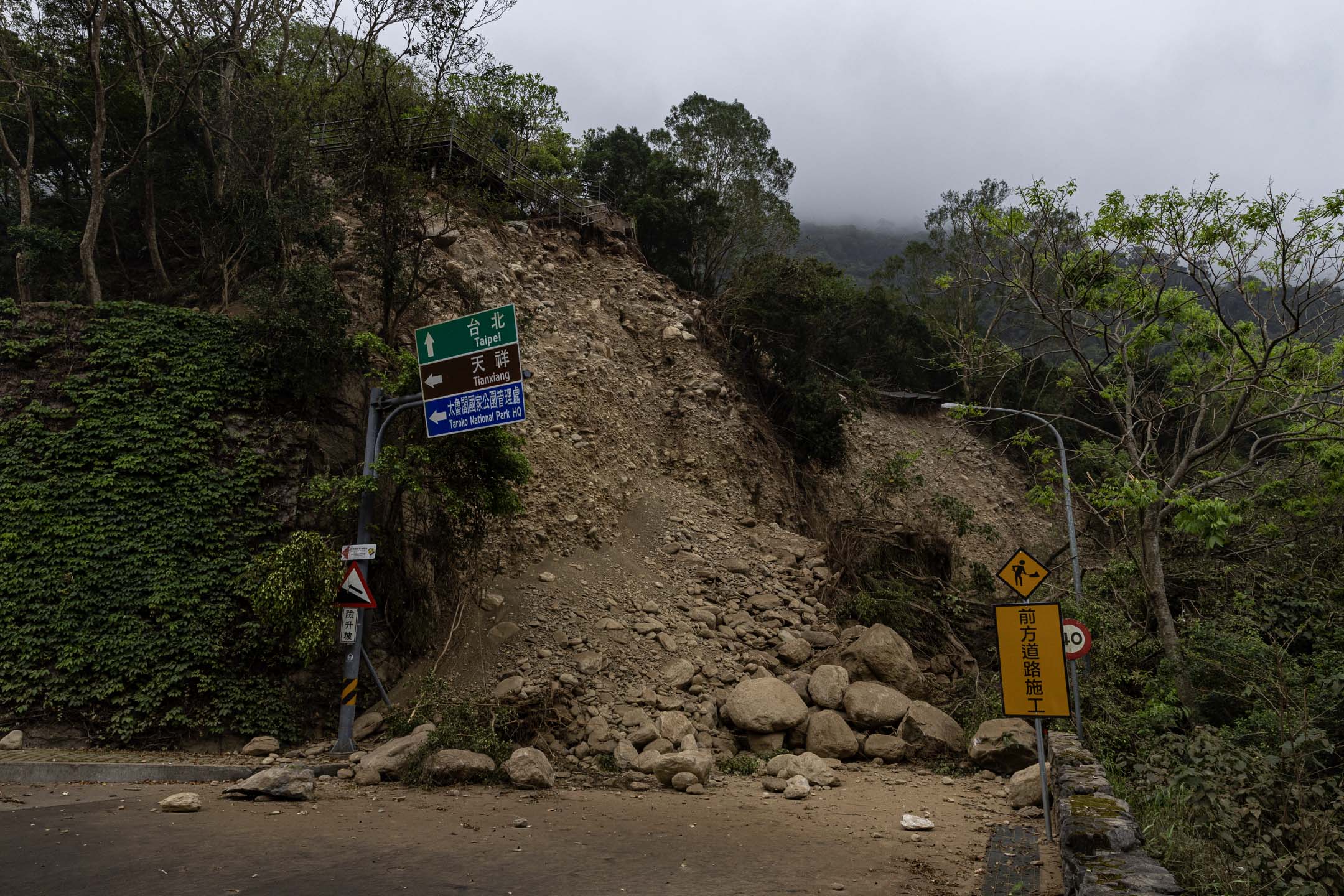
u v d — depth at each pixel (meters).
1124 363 21.88
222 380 16.80
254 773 13.20
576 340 28.81
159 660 14.80
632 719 16.16
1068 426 45.53
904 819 10.88
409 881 7.74
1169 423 28.22
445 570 18.88
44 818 9.84
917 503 37.03
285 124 21.86
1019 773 13.02
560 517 23.05
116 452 15.88
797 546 25.67
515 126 28.86
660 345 31.89
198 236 23.42
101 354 16.42
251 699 15.03
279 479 16.58
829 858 9.09
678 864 8.69
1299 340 20.02
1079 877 5.95
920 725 16.28
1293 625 18.81
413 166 19.98
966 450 44.62
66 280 21.45
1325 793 8.88
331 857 8.48
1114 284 21.53
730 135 42.16
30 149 21.09
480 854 8.84
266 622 15.14
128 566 15.20
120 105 23.17
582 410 26.56
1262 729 12.87
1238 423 20.22
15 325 16.66
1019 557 11.46
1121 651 18.81
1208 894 6.89
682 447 29.31
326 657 16.02
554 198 33.78
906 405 44.72
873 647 18.58
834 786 13.93
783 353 35.34
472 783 12.94
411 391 16.83
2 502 15.25
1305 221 17.23
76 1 20.14
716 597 22.09
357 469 17.47
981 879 8.25
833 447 34.22
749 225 39.72
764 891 7.71
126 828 9.47
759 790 13.63
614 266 34.09
